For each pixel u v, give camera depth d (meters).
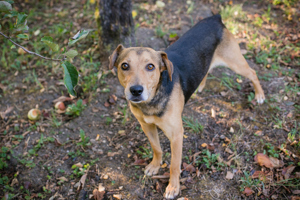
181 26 1.69
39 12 1.96
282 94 1.28
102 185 1.01
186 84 1.00
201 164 1.05
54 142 1.16
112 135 1.18
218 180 1.00
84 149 1.13
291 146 1.07
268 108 1.22
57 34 1.68
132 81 0.78
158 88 0.86
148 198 0.97
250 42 1.55
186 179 1.00
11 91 1.39
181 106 0.94
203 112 1.24
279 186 0.95
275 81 1.34
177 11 1.84
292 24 1.66
